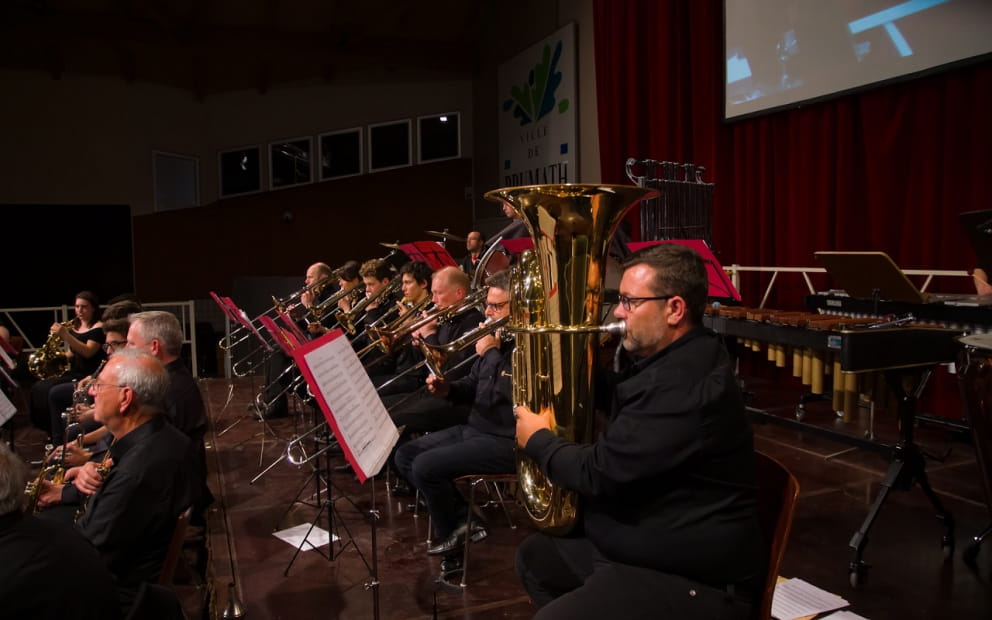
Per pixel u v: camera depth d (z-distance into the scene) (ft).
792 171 17.93
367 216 37.37
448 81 37.37
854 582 7.89
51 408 14.23
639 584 4.83
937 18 13.98
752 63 18.58
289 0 32.17
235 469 13.25
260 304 23.65
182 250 36.73
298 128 39.09
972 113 13.84
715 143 19.95
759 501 5.40
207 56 34.50
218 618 7.76
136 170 36.63
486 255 10.06
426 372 12.66
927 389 14.64
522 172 31.53
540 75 29.48
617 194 5.24
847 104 16.34
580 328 5.33
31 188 34.04
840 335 8.48
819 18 16.57
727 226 20.18
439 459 8.34
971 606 7.41
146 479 6.42
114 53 35.12
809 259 17.72
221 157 39.55
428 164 37.09
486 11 34.88
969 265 14.07
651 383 4.88
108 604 4.64
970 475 11.27
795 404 16.25
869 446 10.09
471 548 9.39
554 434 5.39
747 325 11.59
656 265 5.11
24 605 4.23
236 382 22.88
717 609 4.71
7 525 4.32
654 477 4.77
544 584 5.95
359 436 5.64
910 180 15.16
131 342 9.45
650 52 21.98
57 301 34.76
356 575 8.77
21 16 30.30
